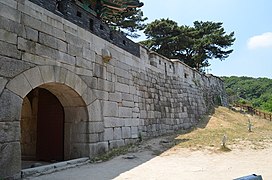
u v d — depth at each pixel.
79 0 9.53
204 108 19.33
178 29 27.09
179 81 15.99
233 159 7.41
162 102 13.27
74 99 7.65
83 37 7.85
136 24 23.73
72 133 7.82
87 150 7.53
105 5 10.57
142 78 11.69
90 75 7.96
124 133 9.51
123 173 6.00
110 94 8.91
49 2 6.70
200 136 11.41
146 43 27.41
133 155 8.17
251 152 8.25
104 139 8.28
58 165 6.45
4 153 5.12
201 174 5.83
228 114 20.78
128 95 10.18
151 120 11.84
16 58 5.60
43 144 8.64
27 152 9.52
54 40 6.71
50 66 6.46
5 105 5.26
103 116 8.38
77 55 7.50
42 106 8.91
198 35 28.56
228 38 28.17
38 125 8.87
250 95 62.94
